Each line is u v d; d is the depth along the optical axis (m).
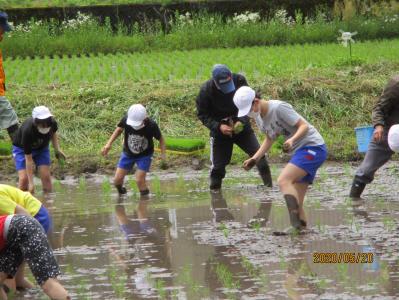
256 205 13.49
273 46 36.62
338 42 36.62
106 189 16.00
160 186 16.17
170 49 36.94
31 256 8.62
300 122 11.19
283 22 40.25
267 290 8.53
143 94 22.58
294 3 42.88
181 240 11.07
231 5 42.25
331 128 21.06
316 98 21.92
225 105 14.88
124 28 40.59
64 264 10.08
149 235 11.50
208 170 18.16
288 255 9.88
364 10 42.91
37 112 14.78
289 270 9.23
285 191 11.23
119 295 8.62
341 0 42.81
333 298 8.13
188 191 15.41
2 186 9.50
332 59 27.58
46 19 40.97
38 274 8.61
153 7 41.59
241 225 11.84
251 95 11.18
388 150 13.33
